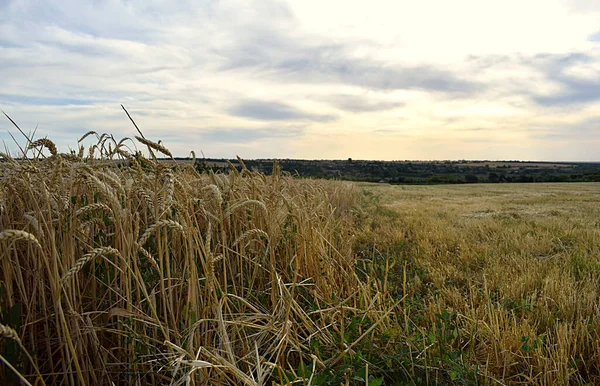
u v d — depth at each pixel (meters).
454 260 6.36
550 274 5.11
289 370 2.78
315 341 2.88
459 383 2.68
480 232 8.86
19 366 1.78
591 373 3.08
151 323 2.26
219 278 3.32
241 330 2.95
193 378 2.14
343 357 2.79
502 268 5.61
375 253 6.95
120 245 2.34
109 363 2.35
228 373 2.46
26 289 2.48
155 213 2.29
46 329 2.18
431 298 4.50
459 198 22.72
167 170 2.19
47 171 2.74
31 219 1.93
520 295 4.57
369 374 2.73
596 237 7.65
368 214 12.70
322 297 3.83
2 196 2.34
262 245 3.70
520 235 8.02
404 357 2.82
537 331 3.71
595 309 3.95
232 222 3.91
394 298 4.58
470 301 4.32
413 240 8.16
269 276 3.75
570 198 21.12
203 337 2.62
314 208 5.52
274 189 4.41
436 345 3.07
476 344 3.44
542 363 2.96
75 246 2.55
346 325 3.49
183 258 3.14
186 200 2.43
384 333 3.06
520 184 46.81
